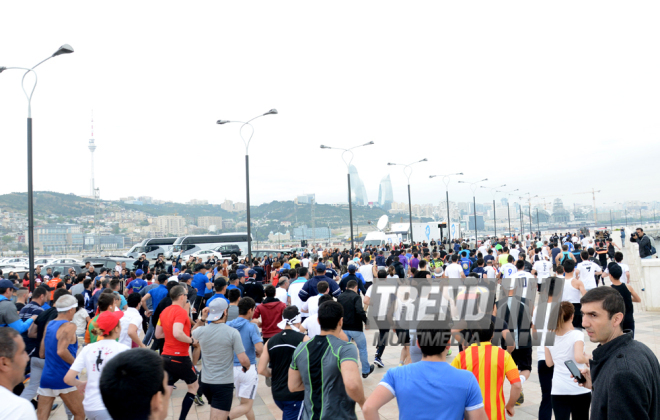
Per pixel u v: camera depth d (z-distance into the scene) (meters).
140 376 1.76
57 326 5.35
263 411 6.82
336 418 3.53
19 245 128.75
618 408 2.39
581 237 41.84
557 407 4.27
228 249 51.00
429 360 2.83
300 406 4.51
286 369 4.58
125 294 12.78
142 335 10.31
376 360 8.75
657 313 12.62
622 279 9.85
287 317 4.77
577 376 3.49
